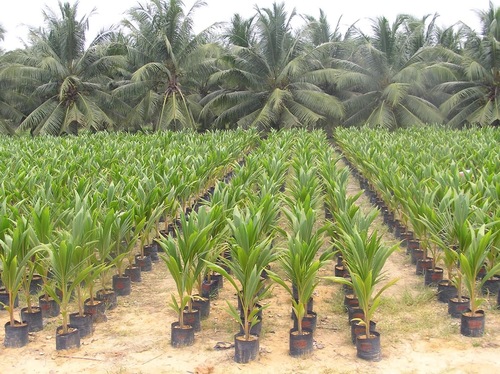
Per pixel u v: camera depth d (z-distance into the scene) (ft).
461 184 24.00
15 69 84.12
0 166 31.14
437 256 21.91
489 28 92.94
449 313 17.16
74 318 16.06
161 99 92.48
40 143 51.72
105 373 13.92
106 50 90.43
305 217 17.17
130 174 30.19
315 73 92.22
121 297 19.65
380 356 14.47
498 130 60.64
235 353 14.42
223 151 38.11
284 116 89.66
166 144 51.19
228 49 95.30
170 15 89.10
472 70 84.17
